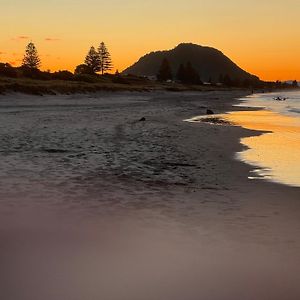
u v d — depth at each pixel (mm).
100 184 10094
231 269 5324
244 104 65062
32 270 5137
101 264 5391
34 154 13984
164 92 104750
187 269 5301
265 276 5129
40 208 7918
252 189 10102
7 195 8781
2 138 17656
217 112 43438
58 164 12391
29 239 6246
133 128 23656
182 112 41500
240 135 22172
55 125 23828
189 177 11359
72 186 9781
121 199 8789
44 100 53344
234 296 4605
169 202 8648
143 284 4844
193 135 21406
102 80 117250
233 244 6238
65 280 4883
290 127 27172
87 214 7641
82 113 35125
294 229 7004
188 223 7254
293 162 14242
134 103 58219
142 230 6828
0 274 4992
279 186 10484
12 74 88812
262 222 7383
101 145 16641
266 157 15258
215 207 8359
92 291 4637
